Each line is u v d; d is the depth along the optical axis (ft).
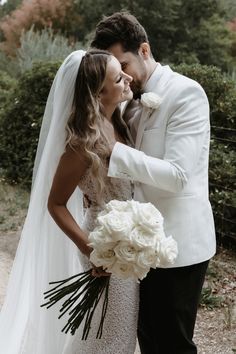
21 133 23.84
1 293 12.09
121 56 6.83
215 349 10.40
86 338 7.22
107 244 5.78
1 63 50.67
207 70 17.58
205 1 55.98
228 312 11.68
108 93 6.61
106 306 6.82
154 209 5.92
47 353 8.18
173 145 6.44
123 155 6.36
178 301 7.02
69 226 6.69
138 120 7.28
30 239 7.97
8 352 8.20
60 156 7.32
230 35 57.16
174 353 7.27
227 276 13.99
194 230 6.88
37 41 39.86
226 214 15.70
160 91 6.79
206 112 6.73
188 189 6.88
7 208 20.48
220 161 16.22
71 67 7.00
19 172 23.93
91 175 6.72
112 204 6.05
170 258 5.79
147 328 7.60
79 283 6.63
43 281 8.02
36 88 23.52
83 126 6.51
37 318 8.13
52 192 6.79
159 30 56.18
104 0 60.39
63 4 62.28
